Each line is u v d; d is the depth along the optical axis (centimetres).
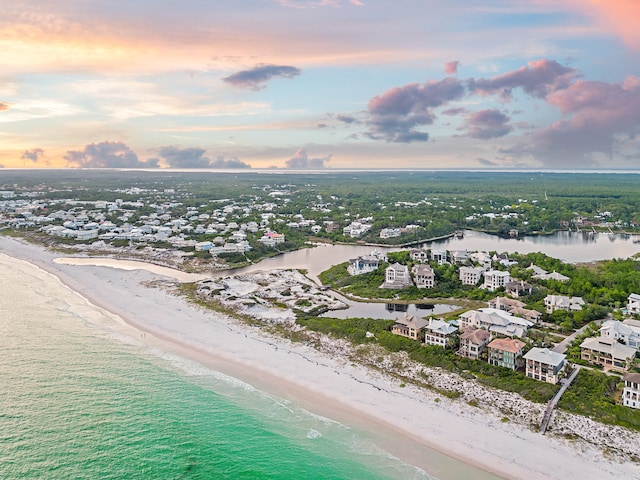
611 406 8850
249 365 11144
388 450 8094
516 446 8069
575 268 18612
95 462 7681
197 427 8669
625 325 11750
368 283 18025
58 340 12319
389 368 10838
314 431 8612
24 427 8481
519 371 10269
